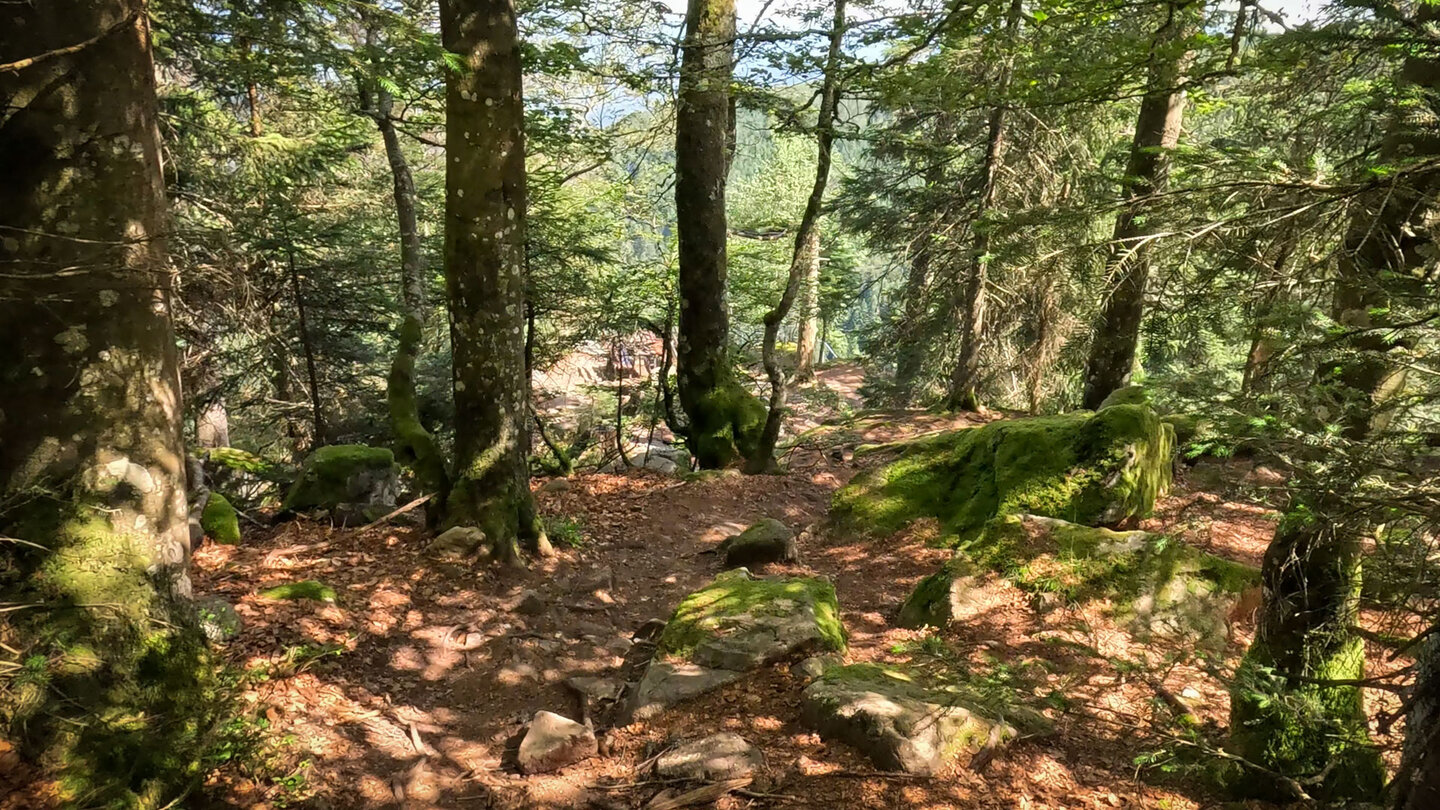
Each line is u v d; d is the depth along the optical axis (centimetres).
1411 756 282
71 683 388
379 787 447
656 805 402
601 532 890
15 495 382
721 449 1170
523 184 733
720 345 1208
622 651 625
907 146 1394
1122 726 462
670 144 1377
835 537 857
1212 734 427
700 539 897
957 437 916
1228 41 504
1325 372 324
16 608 369
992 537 664
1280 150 397
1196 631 573
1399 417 284
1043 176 1438
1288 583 384
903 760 407
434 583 690
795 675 508
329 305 1322
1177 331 353
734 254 1995
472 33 677
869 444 1309
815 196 967
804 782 408
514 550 747
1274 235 327
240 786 418
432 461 790
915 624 625
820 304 2016
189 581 461
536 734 474
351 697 531
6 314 388
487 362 736
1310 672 380
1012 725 447
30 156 380
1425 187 311
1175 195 353
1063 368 436
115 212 401
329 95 1170
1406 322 276
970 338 1527
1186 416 314
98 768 371
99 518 409
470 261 720
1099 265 371
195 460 809
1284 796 390
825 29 830
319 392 1423
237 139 1166
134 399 419
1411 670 279
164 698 416
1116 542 626
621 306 1282
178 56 1013
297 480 880
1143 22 679
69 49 317
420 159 1823
